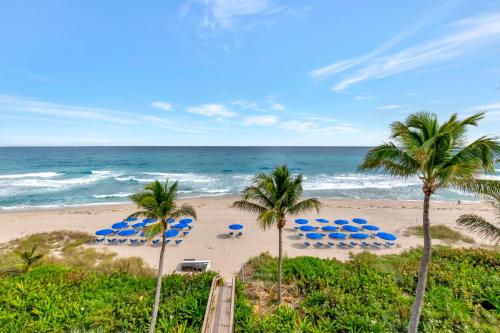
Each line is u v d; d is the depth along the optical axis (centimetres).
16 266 1446
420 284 773
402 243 2009
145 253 1811
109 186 4247
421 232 2230
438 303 1051
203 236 2122
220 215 2684
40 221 2486
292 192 1120
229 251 1844
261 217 1045
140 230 2206
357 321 936
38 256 1466
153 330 897
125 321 972
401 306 1040
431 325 927
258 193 1170
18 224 2400
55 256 1714
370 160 779
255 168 6831
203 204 3198
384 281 1250
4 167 6694
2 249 1870
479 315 997
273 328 925
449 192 4066
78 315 998
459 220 948
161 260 969
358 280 1253
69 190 3956
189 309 1048
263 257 1662
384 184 4622
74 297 1127
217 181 4881
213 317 1001
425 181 732
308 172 6159
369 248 1916
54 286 1185
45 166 6950
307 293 1214
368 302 1079
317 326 950
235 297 1148
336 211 2883
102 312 1028
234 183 4694
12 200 3372
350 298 1096
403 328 922
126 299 1135
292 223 2450
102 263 1583
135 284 1279
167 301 1109
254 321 967
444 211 2908
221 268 1584
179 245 1942
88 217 2611
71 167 6794
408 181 4919
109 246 1923
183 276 1347
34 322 943
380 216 2716
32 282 1218
